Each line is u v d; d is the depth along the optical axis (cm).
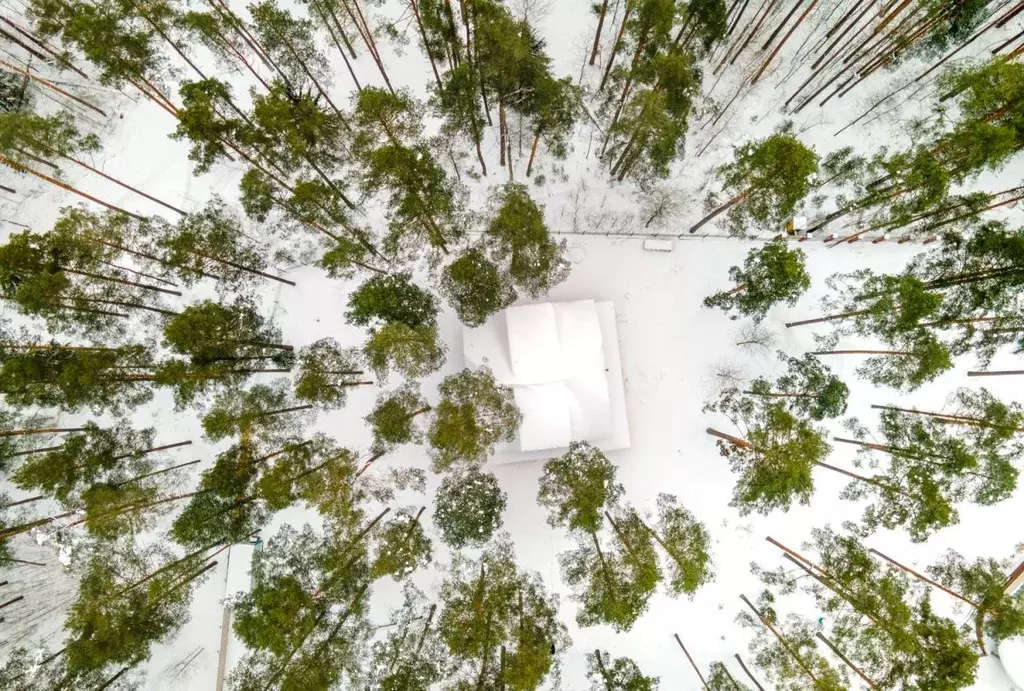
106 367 2698
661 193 3169
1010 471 2630
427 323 2922
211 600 3047
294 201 2798
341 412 3091
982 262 2708
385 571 2616
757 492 2634
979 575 2744
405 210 2736
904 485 2684
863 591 2642
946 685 2453
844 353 2992
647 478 3097
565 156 3030
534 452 2956
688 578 2519
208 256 2852
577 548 2875
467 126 3012
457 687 2633
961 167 2739
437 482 3050
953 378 3141
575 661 2981
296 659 2619
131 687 2894
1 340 2856
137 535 2980
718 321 3158
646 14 2669
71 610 2797
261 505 2808
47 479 2600
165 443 3078
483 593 2653
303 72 3109
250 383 3025
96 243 2730
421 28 2869
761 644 2884
